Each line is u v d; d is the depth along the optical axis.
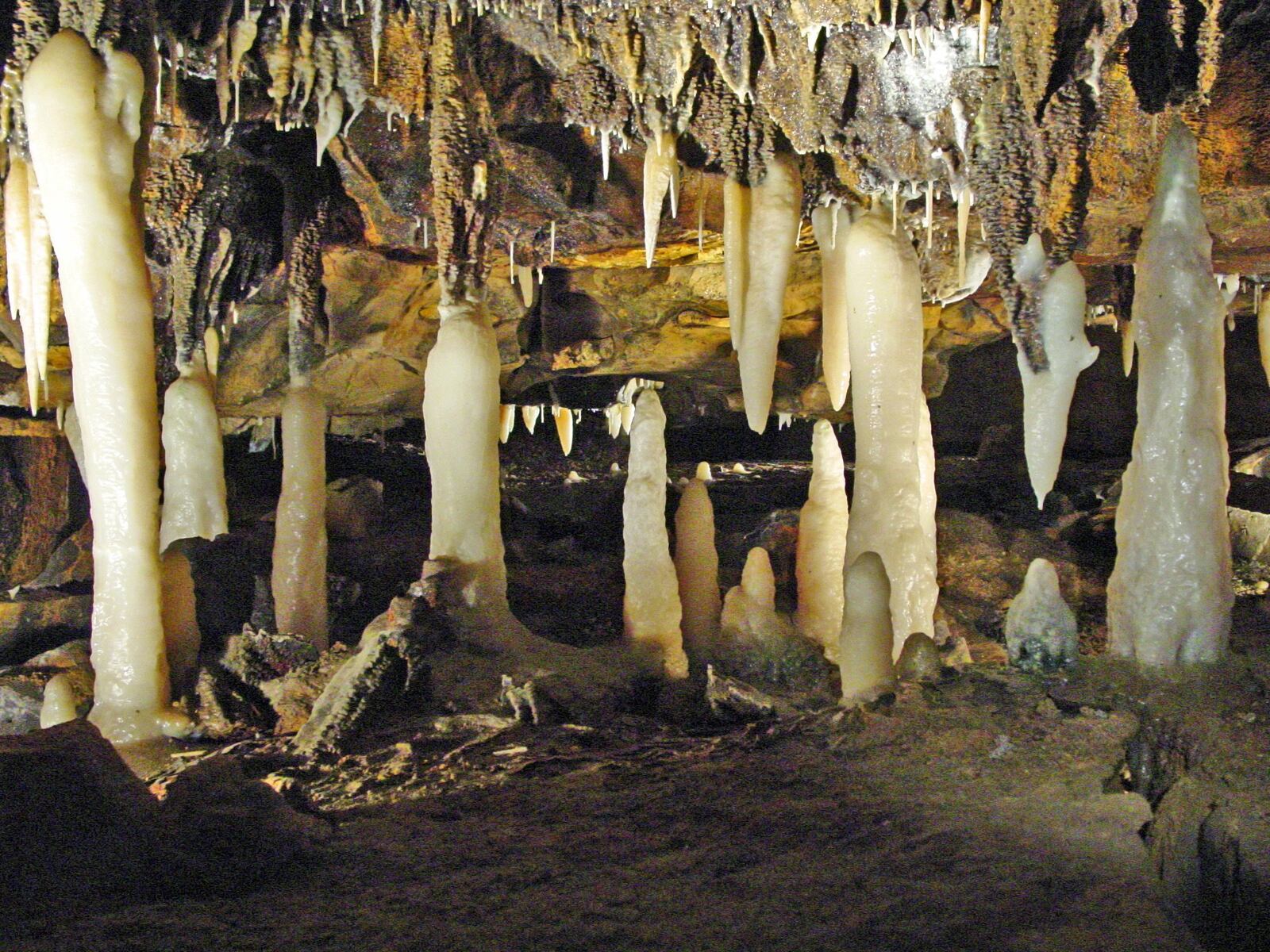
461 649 5.88
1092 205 6.62
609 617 8.88
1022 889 3.05
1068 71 5.09
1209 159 6.00
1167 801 4.06
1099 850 3.32
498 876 3.19
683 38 5.58
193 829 3.06
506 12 5.38
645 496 6.60
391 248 8.77
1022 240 5.42
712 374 12.88
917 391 6.34
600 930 2.81
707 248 8.64
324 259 9.50
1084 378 15.93
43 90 4.74
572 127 6.77
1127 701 4.74
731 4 5.32
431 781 4.26
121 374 5.04
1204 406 5.04
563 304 11.86
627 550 6.62
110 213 4.89
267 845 3.12
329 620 8.23
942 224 8.41
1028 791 3.82
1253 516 9.84
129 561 5.23
